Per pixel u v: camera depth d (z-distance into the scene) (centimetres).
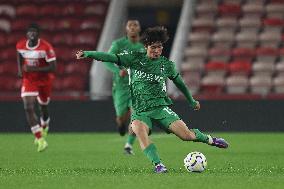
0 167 3738
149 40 3244
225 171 3350
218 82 7994
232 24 8569
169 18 9206
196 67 8144
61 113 7312
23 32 8706
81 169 3544
